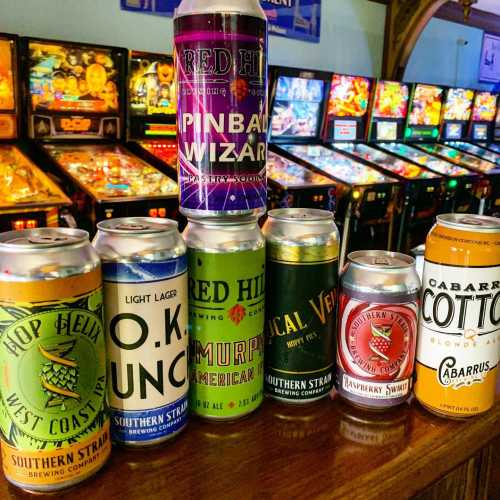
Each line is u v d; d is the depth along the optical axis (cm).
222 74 76
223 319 85
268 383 97
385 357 90
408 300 89
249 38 77
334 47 562
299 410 95
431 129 625
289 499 72
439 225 89
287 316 92
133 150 406
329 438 87
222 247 82
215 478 76
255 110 80
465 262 85
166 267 77
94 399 73
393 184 459
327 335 94
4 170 329
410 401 99
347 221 439
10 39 315
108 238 76
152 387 80
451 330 88
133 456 81
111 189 333
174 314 79
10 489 74
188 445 85
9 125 331
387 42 602
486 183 547
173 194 341
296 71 463
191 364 89
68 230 76
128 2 405
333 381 100
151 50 426
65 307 68
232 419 90
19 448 70
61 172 346
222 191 80
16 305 66
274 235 90
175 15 79
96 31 394
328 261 91
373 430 89
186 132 81
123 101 373
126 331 77
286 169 454
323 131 512
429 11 557
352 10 566
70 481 73
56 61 337
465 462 96
